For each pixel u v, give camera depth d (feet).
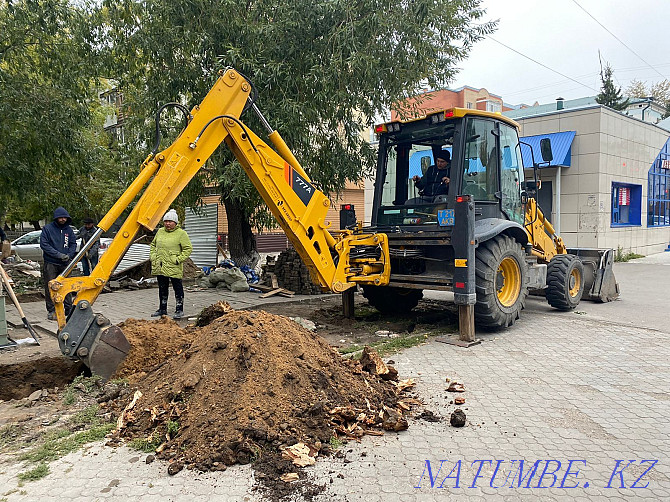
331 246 21.54
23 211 68.74
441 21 31.53
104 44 33.22
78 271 36.35
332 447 11.39
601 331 22.61
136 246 42.55
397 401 13.83
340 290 21.42
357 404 13.10
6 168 34.76
